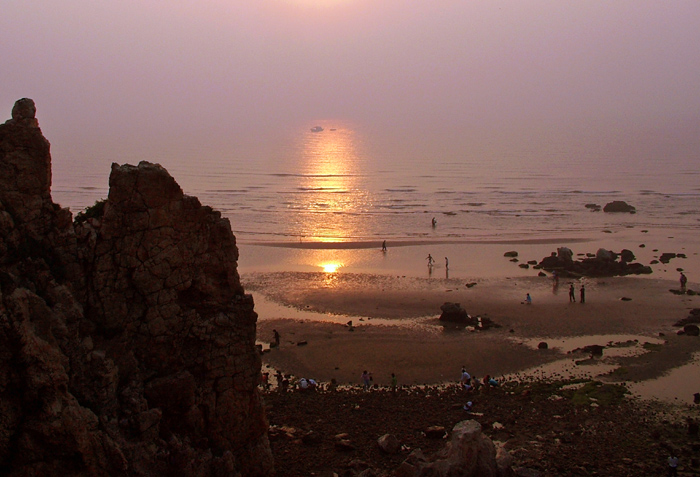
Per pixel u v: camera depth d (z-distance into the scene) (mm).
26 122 17766
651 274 55719
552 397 31250
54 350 16469
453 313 43594
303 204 101750
